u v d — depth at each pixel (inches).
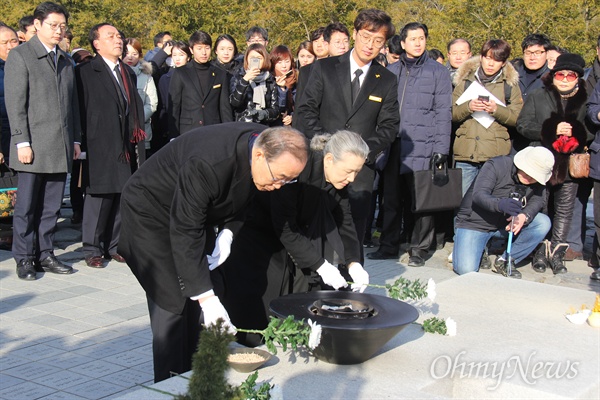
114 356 177.8
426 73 279.0
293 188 142.9
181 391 106.3
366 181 209.8
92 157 261.6
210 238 151.8
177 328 139.9
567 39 722.2
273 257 157.5
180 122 312.8
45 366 170.2
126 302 223.5
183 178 123.1
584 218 302.8
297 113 227.8
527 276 271.7
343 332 111.0
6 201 280.5
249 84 293.0
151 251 135.1
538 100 277.6
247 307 157.2
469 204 261.9
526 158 249.0
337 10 925.8
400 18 996.6
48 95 246.4
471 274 186.2
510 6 764.6
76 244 307.0
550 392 111.4
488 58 283.3
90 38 267.9
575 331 141.6
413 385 110.6
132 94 270.4
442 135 279.3
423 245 283.9
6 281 243.9
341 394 105.6
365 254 299.4
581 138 273.6
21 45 245.8
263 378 111.0
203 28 988.6
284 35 932.0
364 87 220.7
